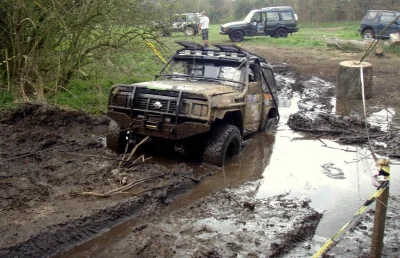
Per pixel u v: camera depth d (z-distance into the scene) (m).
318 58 20.47
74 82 11.02
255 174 6.83
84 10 9.62
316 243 4.92
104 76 10.87
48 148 7.29
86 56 10.61
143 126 6.74
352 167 7.34
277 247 4.68
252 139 8.77
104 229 4.94
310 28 39.62
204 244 4.66
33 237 4.45
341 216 5.59
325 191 6.34
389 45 22.38
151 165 6.67
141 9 10.36
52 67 10.33
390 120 10.36
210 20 44.19
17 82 9.74
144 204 5.49
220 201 5.73
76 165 6.50
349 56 21.19
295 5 42.97
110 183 5.91
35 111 8.77
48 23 9.52
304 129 9.48
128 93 6.88
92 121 8.97
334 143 8.66
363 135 9.03
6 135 7.72
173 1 10.84
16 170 6.22
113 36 10.30
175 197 5.88
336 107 11.84
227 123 7.56
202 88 6.90
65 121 8.73
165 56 11.70
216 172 6.78
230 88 7.51
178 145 6.89
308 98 12.99
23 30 9.62
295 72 16.86
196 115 6.52
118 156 7.11
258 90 8.44
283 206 5.69
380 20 26.12
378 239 4.07
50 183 5.83
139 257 4.40
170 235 4.81
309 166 7.32
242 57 8.08
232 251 4.55
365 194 6.28
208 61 8.09
